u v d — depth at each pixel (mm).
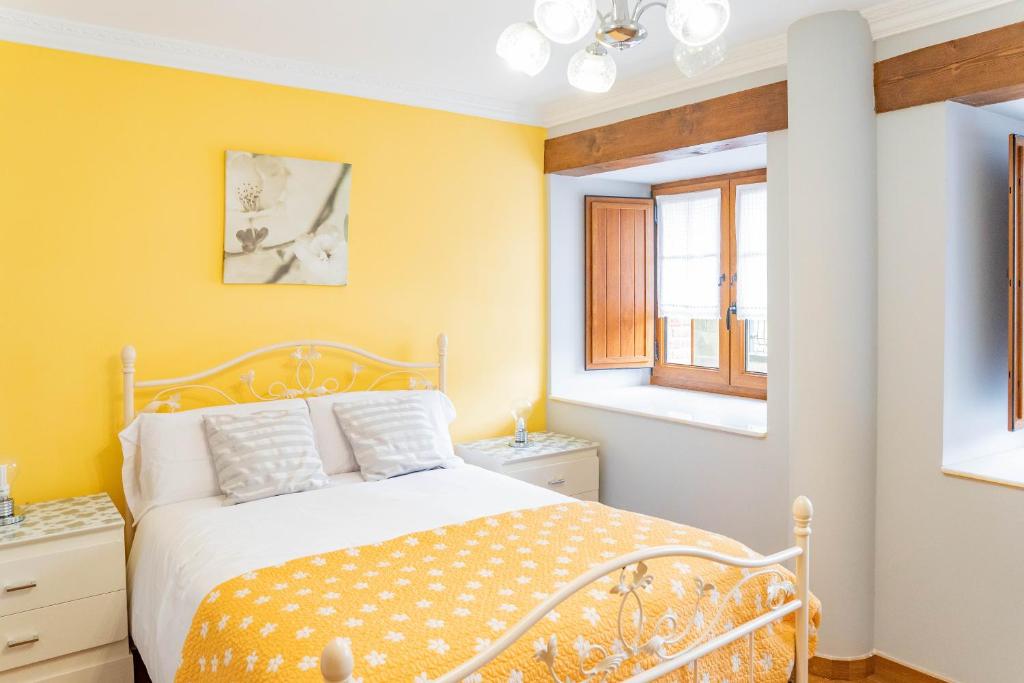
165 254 3162
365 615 1809
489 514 2645
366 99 3678
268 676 1589
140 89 3074
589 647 1750
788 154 3117
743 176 4402
